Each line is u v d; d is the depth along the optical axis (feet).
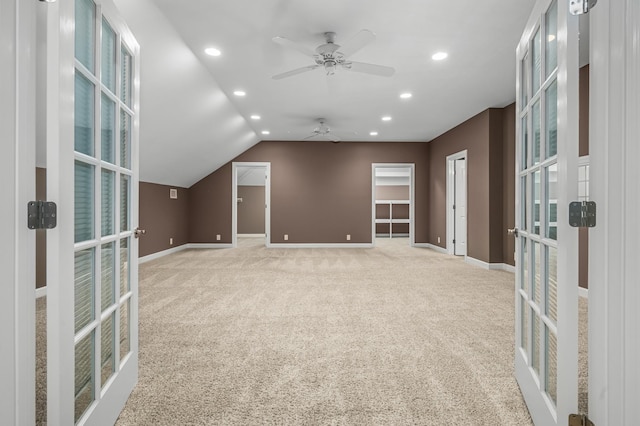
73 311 3.71
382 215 36.47
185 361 6.89
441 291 12.61
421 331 8.57
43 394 5.58
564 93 3.72
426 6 8.97
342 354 7.23
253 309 10.39
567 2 3.64
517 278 6.08
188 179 24.44
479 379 6.21
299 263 18.71
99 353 4.40
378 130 22.72
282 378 6.23
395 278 14.88
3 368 3.06
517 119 6.00
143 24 9.48
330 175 26.17
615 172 3.38
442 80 14.02
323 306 10.69
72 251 3.69
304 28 10.05
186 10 9.22
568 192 3.66
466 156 19.95
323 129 20.12
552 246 4.29
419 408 5.32
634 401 3.31
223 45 11.16
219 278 14.84
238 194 36.86
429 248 25.41
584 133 11.10
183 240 25.13
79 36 4.13
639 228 3.29
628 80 3.32
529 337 5.30
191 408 5.29
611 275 3.40
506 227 17.26
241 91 15.42
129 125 5.72
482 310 10.31
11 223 3.11
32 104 3.30
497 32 10.23
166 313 10.00
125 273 5.67
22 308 3.20
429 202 25.91
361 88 14.98
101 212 4.66
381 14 9.33
